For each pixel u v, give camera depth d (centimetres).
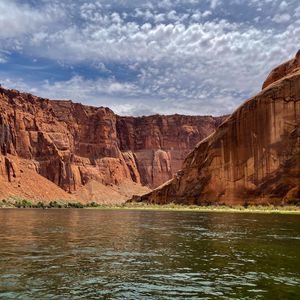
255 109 8781
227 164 9144
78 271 1497
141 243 2369
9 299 1112
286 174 8112
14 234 2977
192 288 1248
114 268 1558
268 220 4644
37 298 1126
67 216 6397
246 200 8625
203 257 1819
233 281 1339
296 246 2184
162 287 1262
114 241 2483
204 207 8956
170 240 2530
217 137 9481
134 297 1148
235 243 2333
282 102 8500
